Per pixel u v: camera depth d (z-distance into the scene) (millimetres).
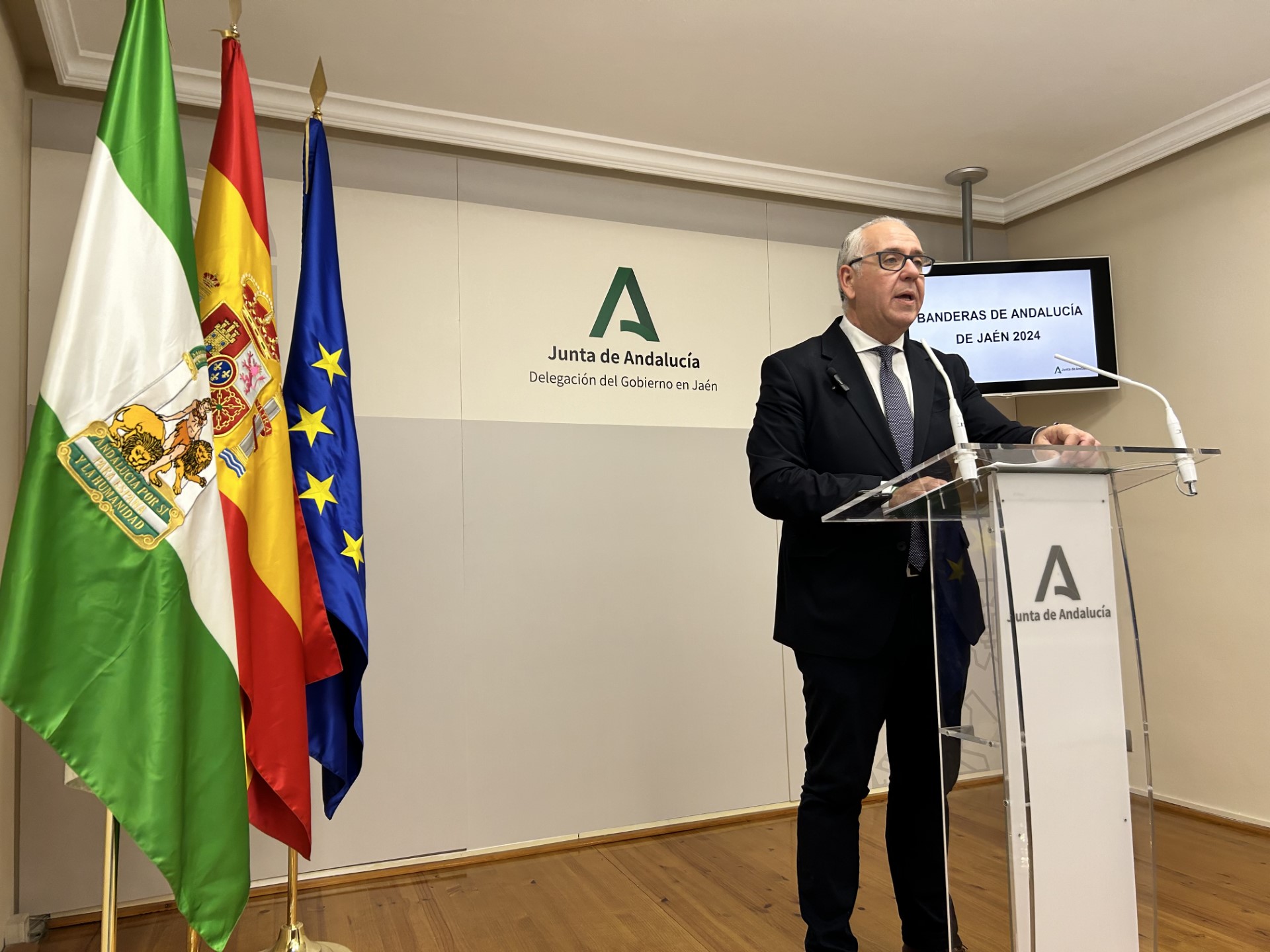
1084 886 1462
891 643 2016
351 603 2289
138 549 1699
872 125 3598
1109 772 1504
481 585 3436
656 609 3686
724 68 3168
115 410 1709
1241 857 3152
